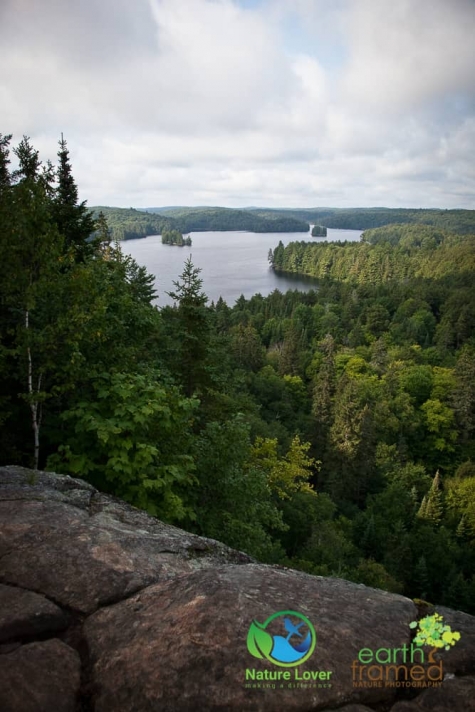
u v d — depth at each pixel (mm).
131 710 1851
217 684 1907
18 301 6250
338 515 30547
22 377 6480
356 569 19609
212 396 14148
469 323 81625
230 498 7477
